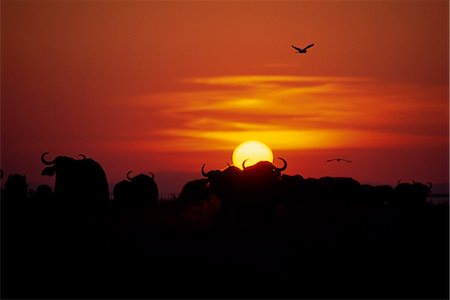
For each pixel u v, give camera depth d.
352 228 82.69
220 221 90.12
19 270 69.50
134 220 91.19
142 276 67.06
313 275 66.81
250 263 69.69
